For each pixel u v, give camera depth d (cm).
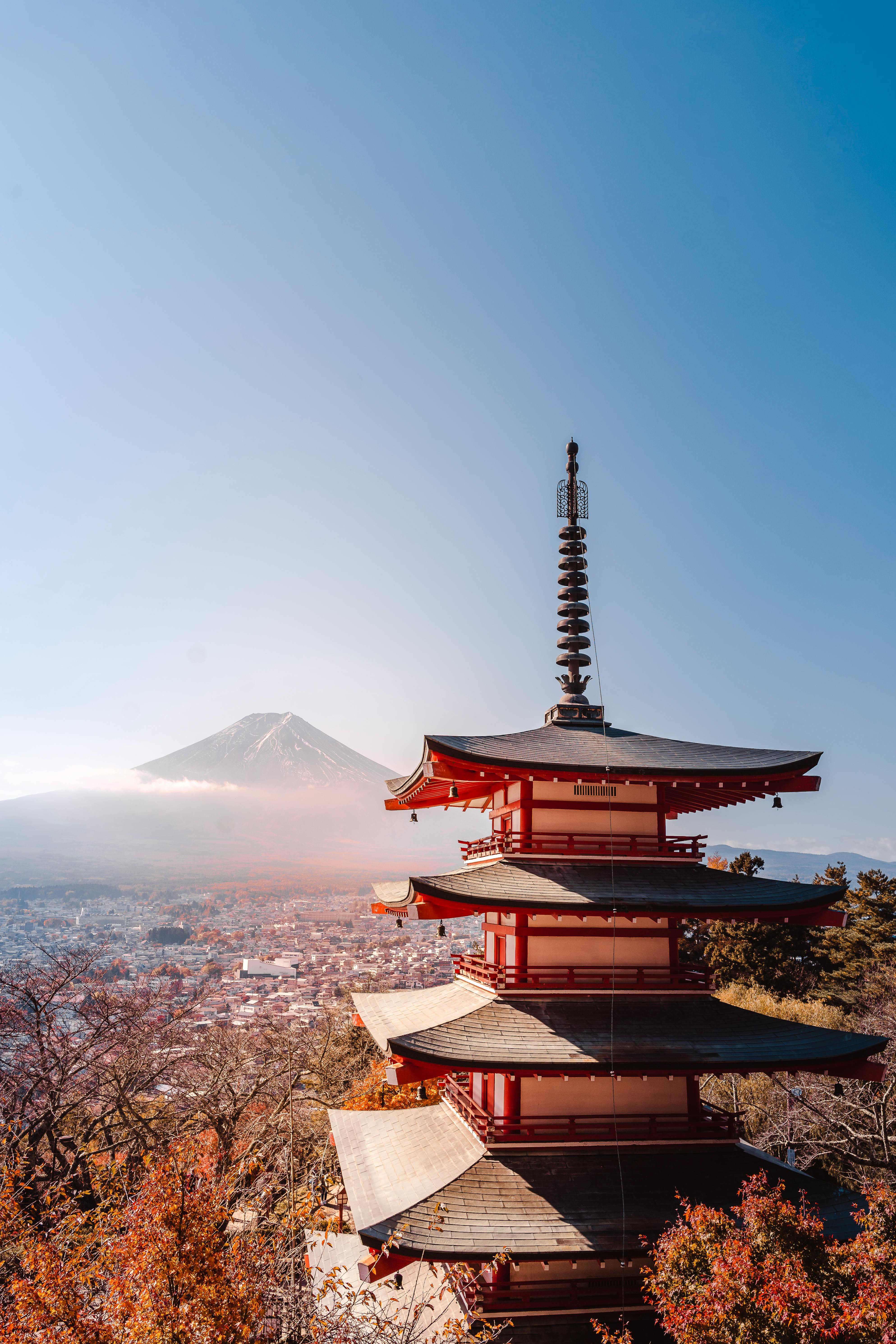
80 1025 3256
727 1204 1639
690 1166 1750
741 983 5088
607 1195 1642
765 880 1936
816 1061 1694
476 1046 1653
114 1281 1245
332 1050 4269
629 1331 1537
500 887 1811
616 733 2258
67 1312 1202
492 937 2173
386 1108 3384
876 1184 1602
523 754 1950
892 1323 1155
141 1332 1152
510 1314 1608
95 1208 1944
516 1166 1698
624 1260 1526
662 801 2022
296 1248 1784
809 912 1822
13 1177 1708
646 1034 1748
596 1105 1808
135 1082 3172
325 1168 2806
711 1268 1302
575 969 1866
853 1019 4209
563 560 2455
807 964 5803
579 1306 1628
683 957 5081
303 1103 3509
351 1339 1345
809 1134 3078
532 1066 1623
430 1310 1861
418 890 1708
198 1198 1355
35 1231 1596
